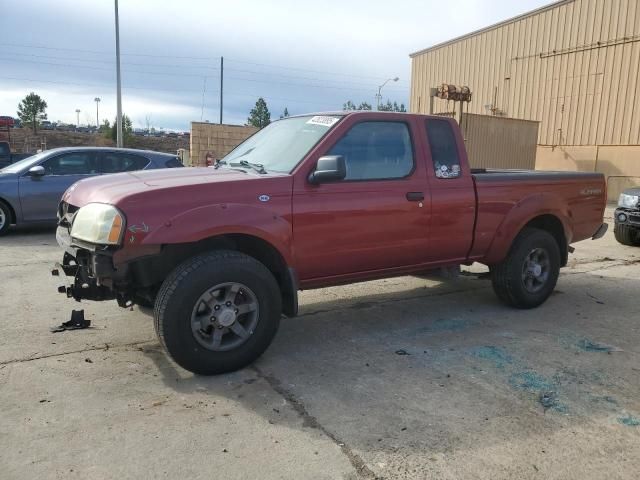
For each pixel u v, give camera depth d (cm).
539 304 580
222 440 307
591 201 626
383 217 456
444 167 498
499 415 341
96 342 452
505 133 1891
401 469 282
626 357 444
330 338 479
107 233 357
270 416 336
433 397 364
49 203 977
